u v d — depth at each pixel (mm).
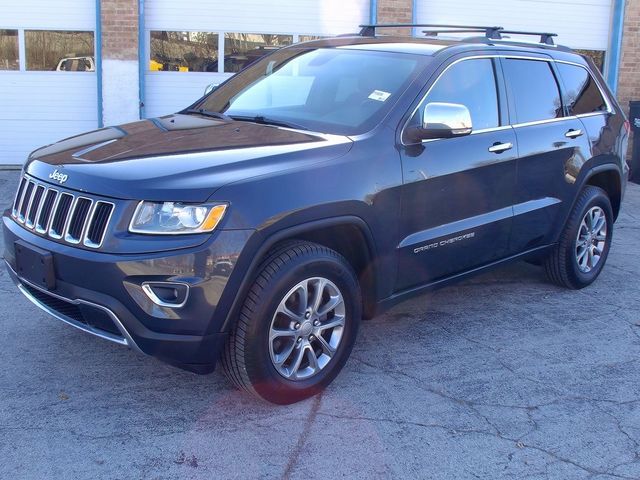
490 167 4719
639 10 12297
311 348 3848
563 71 5691
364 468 3305
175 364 3484
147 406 3779
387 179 4031
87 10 10852
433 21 11867
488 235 4816
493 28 5363
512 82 5125
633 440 3639
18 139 11188
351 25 11516
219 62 11328
